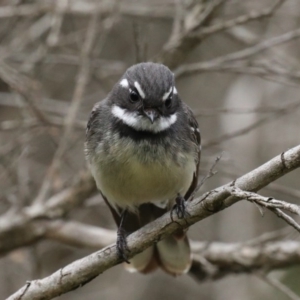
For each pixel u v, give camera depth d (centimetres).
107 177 953
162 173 930
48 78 1594
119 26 1673
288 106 1234
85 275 850
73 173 1453
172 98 943
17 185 1326
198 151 995
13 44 1408
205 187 1427
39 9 1349
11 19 1433
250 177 741
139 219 1034
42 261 1577
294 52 1605
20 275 1481
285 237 1274
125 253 851
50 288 845
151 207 1024
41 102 1376
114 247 856
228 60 1262
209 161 1304
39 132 1323
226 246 1261
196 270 1264
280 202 673
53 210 1279
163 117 927
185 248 1070
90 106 1480
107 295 1641
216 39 1678
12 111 1566
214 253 1252
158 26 1680
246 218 1498
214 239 1540
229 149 1531
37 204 1288
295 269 1452
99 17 1377
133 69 955
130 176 935
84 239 1298
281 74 1220
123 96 947
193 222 818
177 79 1275
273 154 1596
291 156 717
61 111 1428
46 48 1324
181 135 947
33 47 1577
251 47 1335
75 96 1273
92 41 1302
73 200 1275
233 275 1295
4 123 1295
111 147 933
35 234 1290
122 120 934
